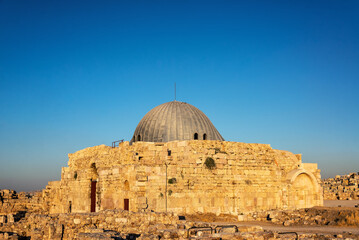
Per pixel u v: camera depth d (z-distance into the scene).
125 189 47.09
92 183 56.94
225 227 29.52
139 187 44.28
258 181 48.91
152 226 31.80
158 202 44.38
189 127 58.38
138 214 36.50
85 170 57.88
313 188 52.53
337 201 66.00
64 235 37.84
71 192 61.56
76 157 62.75
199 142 47.16
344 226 37.00
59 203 65.69
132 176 45.03
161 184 44.91
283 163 52.06
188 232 28.23
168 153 46.53
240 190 47.66
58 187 67.19
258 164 49.28
